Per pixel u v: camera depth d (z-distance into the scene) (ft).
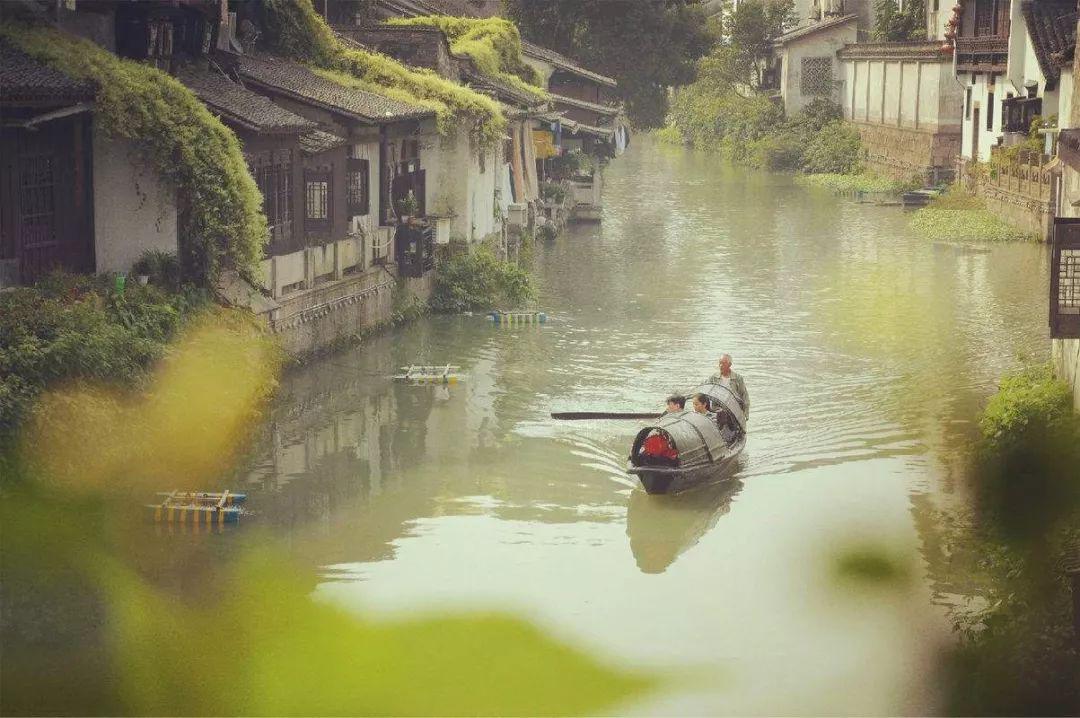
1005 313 128.16
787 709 50.57
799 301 134.92
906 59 263.90
